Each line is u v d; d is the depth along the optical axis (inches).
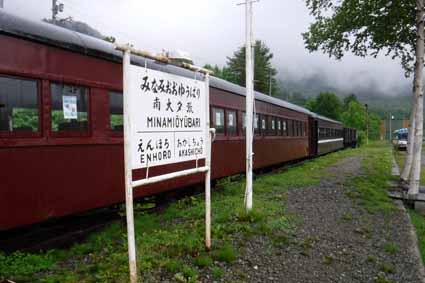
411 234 274.5
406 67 593.3
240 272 189.8
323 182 494.6
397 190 451.2
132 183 156.0
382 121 3880.4
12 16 194.9
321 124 1042.7
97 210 279.3
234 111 445.1
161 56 176.6
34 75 203.0
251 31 293.0
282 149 650.8
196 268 188.9
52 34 213.6
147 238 228.1
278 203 343.9
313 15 567.2
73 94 227.8
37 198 204.5
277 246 229.3
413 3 494.0
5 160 188.5
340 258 219.8
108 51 252.4
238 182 465.7
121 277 170.4
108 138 253.3
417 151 411.8
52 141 212.4
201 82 209.3
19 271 177.5
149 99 166.7
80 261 198.8
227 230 247.1
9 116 190.5
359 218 309.4
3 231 203.6
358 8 520.4
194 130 201.8
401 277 201.3
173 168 320.2
